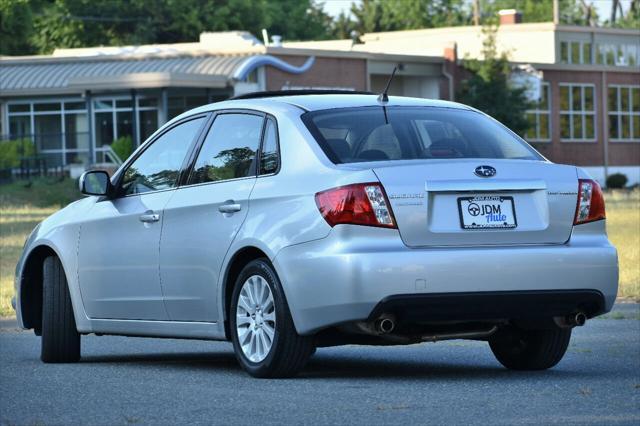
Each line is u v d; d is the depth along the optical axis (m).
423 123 16.12
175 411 13.35
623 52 136.75
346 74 105.88
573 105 124.00
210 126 17.28
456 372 16.72
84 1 156.12
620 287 30.52
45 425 12.73
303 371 16.81
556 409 13.02
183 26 156.25
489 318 15.09
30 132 106.88
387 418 12.53
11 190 89.31
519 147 16.30
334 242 14.66
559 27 130.25
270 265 15.44
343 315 14.59
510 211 15.17
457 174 14.98
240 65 97.12
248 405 13.59
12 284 33.94
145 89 100.81
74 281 18.73
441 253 14.68
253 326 15.73
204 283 16.52
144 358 19.56
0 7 101.94
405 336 15.41
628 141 129.25
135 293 17.77
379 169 14.84
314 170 15.26
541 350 16.69
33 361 19.27
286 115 16.09
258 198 15.73
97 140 104.06
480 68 113.69
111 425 12.62
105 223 18.25
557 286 15.14
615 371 16.64
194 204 16.75
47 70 105.62
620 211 62.00
